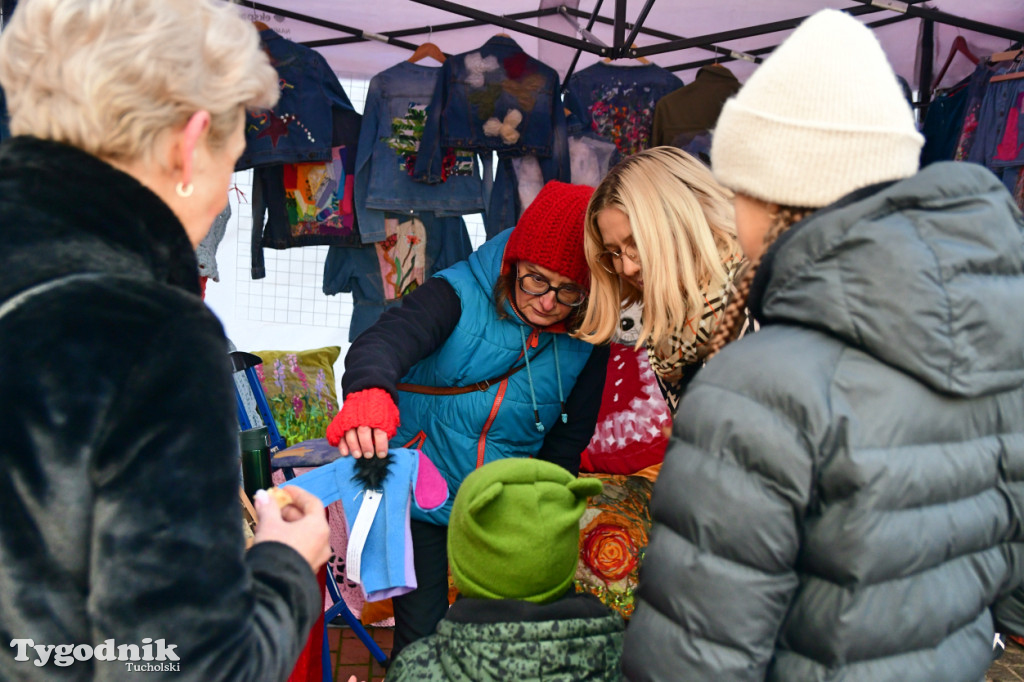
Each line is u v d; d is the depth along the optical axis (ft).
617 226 6.10
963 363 3.20
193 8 3.02
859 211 3.32
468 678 4.17
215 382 2.69
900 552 3.29
